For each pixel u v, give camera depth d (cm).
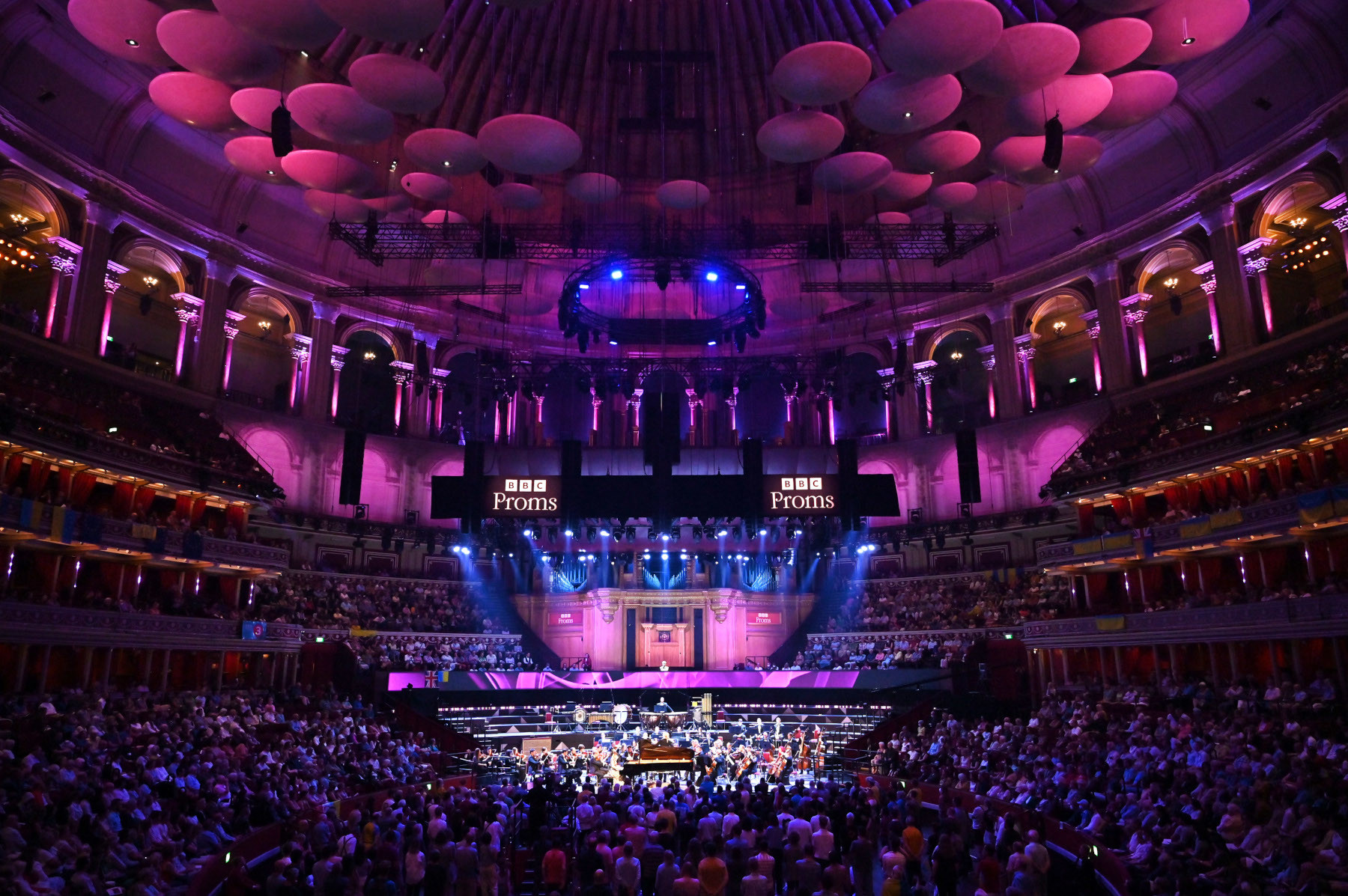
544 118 2553
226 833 2066
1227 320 3662
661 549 4856
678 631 4909
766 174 4731
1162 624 3050
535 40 4188
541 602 4969
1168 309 4412
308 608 4100
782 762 3278
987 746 3053
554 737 3919
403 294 4103
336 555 4572
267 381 4834
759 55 4328
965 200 3272
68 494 3075
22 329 3488
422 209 4506
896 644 4388
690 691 4247
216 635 3288
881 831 2278
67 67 3338
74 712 2412
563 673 4275
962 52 2198
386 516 4744
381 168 4175
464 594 4862
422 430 4997
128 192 3722
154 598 3322
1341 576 2652
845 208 4634
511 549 4781
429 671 4031
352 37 3850
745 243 3734
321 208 3525
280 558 3744
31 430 2781
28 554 2980
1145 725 2611
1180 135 3762
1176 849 1717
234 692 3300
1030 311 4612
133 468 3189
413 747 3297
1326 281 3803
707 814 1906
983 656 3747
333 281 4656
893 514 2989
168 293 4441
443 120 4312
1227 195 3653
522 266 4478
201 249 4112
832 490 3003
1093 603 3656
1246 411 3300
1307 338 3309
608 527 4684
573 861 1973
